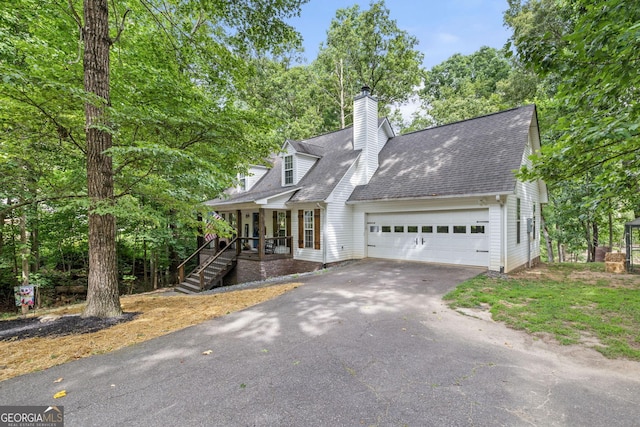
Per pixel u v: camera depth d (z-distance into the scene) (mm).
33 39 7102
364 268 10289
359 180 12812
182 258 16688
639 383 2973
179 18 7441
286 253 12789
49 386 2955
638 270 9773
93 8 5312
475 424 2361
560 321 4750
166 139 6465
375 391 2840
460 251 9672
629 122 3645
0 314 10500
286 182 14242
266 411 2535
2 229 10109
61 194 6434
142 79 7348
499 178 8633
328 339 4164
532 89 17375
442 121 24734
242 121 7102
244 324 4867
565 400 2686
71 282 13672
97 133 5348
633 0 2969
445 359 3531
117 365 3412
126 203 5379
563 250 20172
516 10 17484
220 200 15180
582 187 13461
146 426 2342
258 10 6691
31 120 5344
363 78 24469
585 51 3602
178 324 4922
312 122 24312
